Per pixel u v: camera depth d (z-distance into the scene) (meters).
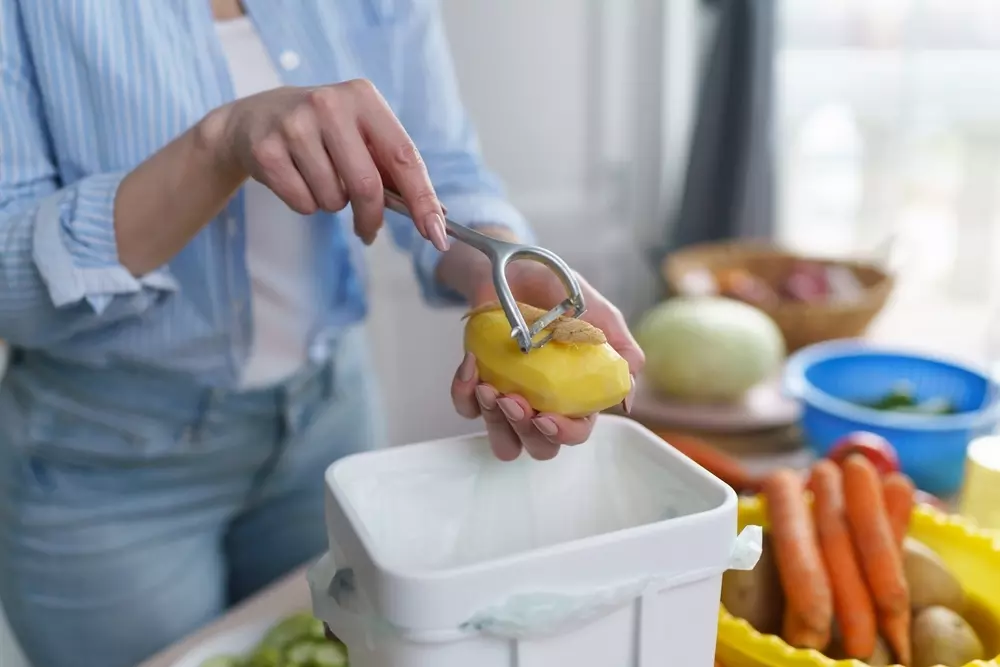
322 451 0.80
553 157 1.60
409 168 0.45
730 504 0.38
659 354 0.98
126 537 0.73
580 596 0.36
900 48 1.55
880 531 0.53
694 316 0.99
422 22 0.73
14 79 0.59
